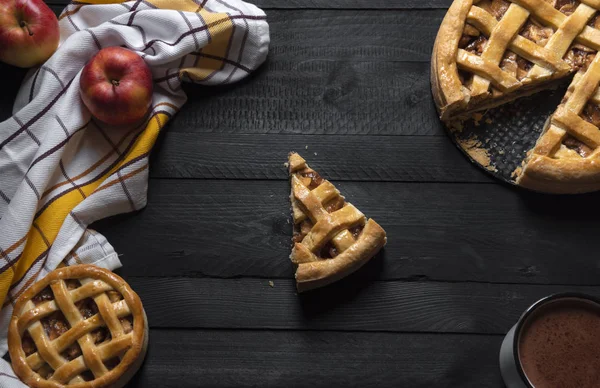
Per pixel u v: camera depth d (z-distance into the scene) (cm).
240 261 99
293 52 104
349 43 104
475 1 99
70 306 93
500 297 98
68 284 95
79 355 93
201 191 101
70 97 99
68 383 92
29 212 95
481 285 98
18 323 93
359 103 103
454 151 101
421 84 103
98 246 97
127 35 100
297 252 95
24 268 96
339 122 102
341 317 98
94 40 100
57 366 92
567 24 98
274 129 102
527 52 98
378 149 102
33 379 92
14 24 98
